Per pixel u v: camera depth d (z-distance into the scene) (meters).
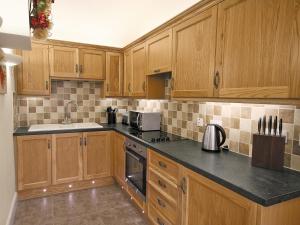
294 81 1.13
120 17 2.48
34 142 2.75
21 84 2.83
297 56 1.11
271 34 1.24
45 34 1.63
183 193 1.62
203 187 1.42
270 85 1.25
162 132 2.79
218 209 1.29
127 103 3.88
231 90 1.51
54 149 2.87
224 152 1.86
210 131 1.88
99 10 2.31
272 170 1.40
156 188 2.01
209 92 1.70
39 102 3.24
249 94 1.38
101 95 3.64
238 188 1.13
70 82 3.44
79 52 3.17
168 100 2.79
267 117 1.60
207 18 1.71
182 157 1.68
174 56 2.12
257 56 1.32
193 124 2.35
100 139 3.17
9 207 2.22
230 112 1.91
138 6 2.23
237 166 1.48
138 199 2.46
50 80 3.04
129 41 3.35
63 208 2.57
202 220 1.43
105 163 3.22
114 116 3.68
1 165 1.86
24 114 3.15
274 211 1.06
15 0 1.17
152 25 2.74
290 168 1.45
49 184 2.86
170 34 2.18
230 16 1.50
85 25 2.74
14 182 2.59
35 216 2.40
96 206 2.63
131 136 2.52
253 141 1.49
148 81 2.71
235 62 1.47
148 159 2.17
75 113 3.51
